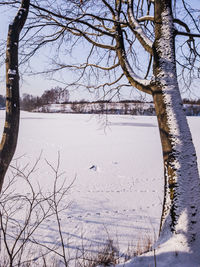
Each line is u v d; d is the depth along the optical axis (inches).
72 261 133.6
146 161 490.6
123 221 209.3
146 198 277.3
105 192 295.0
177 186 100.9
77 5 154.5
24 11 76.9
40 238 168.4
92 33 185.9
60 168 410.3
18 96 71.3
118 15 155.9
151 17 146.5
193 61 180.1
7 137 67.7
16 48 73.4
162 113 113.3
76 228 190.5
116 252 130.3
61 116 1914.4
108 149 618.8
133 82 137.6
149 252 94.4
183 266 81.4
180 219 95.6
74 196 272.2
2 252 140.9
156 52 122.3
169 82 115.3
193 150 106.9
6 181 309.4
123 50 150.0
